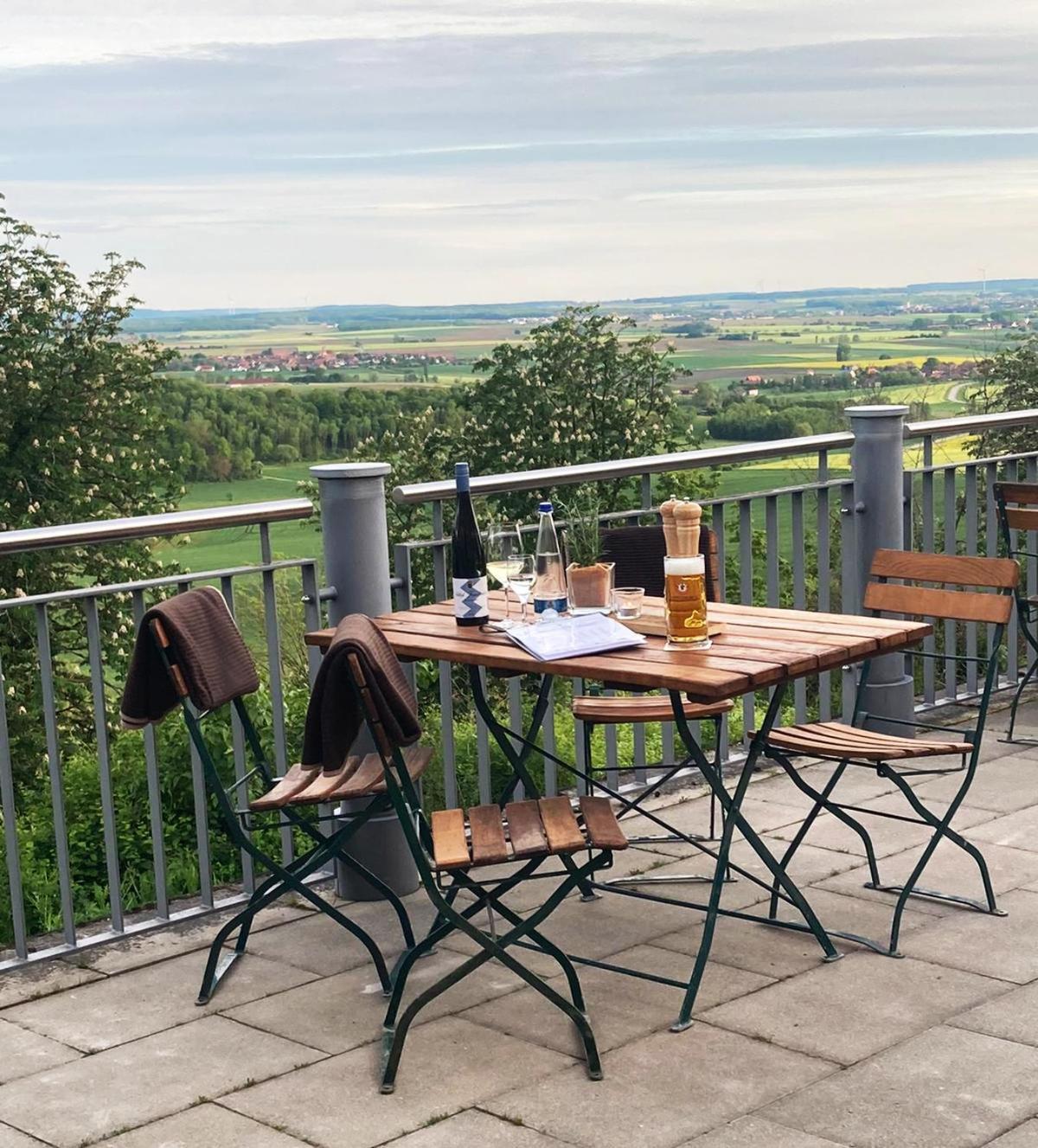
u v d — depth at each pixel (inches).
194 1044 124.9
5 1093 117.2
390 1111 110.7
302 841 242.2
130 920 159.2
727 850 127.5
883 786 191.6
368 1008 131.0
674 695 126.1
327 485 157.3
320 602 158.7
